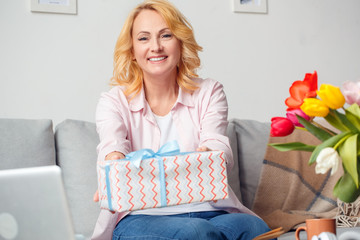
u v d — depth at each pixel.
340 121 1.00
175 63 1.88
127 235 1.55
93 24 2.75
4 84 2.58
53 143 2.11
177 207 1.69
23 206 0.79
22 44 2.62
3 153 1.97
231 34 3.04
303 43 3.21
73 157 2.10
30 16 2.64
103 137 1.80
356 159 0.97
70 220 0.80
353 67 3.32
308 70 3.21
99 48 2.75
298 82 1.08
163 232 1.44
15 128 2.03
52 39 2.67
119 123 1.82
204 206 1.71
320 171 0.93
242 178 2.37
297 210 2.26
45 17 2.67
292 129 1.07
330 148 0.93
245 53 3.06
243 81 3.05
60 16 2.69
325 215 2.16
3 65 2.58
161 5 1.88
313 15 3.25
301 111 1.06
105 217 1.68
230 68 3.02
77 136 2.13
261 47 3.11
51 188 0.79
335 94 0.98
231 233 1.51
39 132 2.06
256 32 3.10
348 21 3.33
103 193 1.45
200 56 2.96
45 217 0.79
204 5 2.98
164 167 1.40
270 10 3.15
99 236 1.72
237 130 2.42
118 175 1.38
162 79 1.88
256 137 2.41
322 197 2.28
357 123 0.99
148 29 1.85
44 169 0.79
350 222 2.04
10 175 0.78
